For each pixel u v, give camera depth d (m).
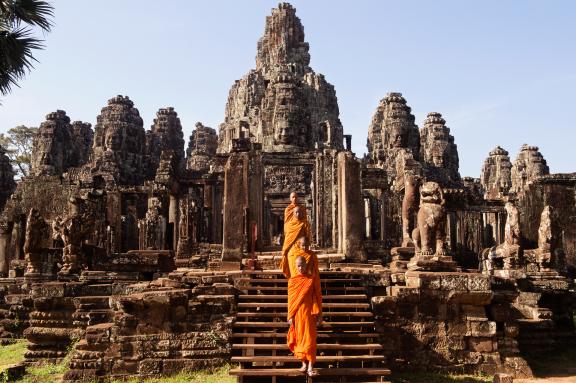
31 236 19.62
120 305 12.08
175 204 34.28
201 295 12.54
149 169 47.47
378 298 12.45
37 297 15.66
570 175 28.98
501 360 12.51
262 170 21.95
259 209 21.20
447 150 47.97
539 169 45.22
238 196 15.11
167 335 12.05
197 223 35.00
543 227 18.97
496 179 53.56
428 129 49.81
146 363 11.86
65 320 15.57
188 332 12.10
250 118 59.19
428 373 12.17
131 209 38.22
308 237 10.73
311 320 10.19
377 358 10.66
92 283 17.62
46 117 46.72
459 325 12.53
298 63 70.12
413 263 13.30
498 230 32.50
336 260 15.57
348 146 44.94
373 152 48.84
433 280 12.48
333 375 10.25
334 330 11.48
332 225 25.70
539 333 15.38
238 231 14.94
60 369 13.92
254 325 11.31
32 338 15.27
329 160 27.22
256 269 15.22
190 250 27.98
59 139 46.41
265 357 10.54
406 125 44.44
